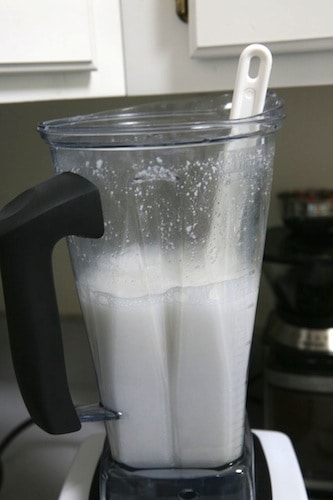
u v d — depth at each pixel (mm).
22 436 658
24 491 624
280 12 385
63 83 414
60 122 369
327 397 560
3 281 312
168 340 350
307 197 628
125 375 356
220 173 326
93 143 321
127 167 326
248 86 328
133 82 431
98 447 456
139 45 424
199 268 333
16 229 298
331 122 655
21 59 382
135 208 331
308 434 575
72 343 684
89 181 321
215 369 350
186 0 409
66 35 390
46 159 679
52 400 329
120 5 417
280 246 596
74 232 308
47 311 316
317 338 559
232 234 336
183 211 330
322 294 575
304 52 405
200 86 427
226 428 368
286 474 411
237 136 315
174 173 326
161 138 326
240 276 342
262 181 345
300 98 651
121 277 337
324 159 669
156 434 371
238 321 349
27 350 320
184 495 377
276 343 580
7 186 692
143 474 380
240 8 388
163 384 359
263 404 635
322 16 381
